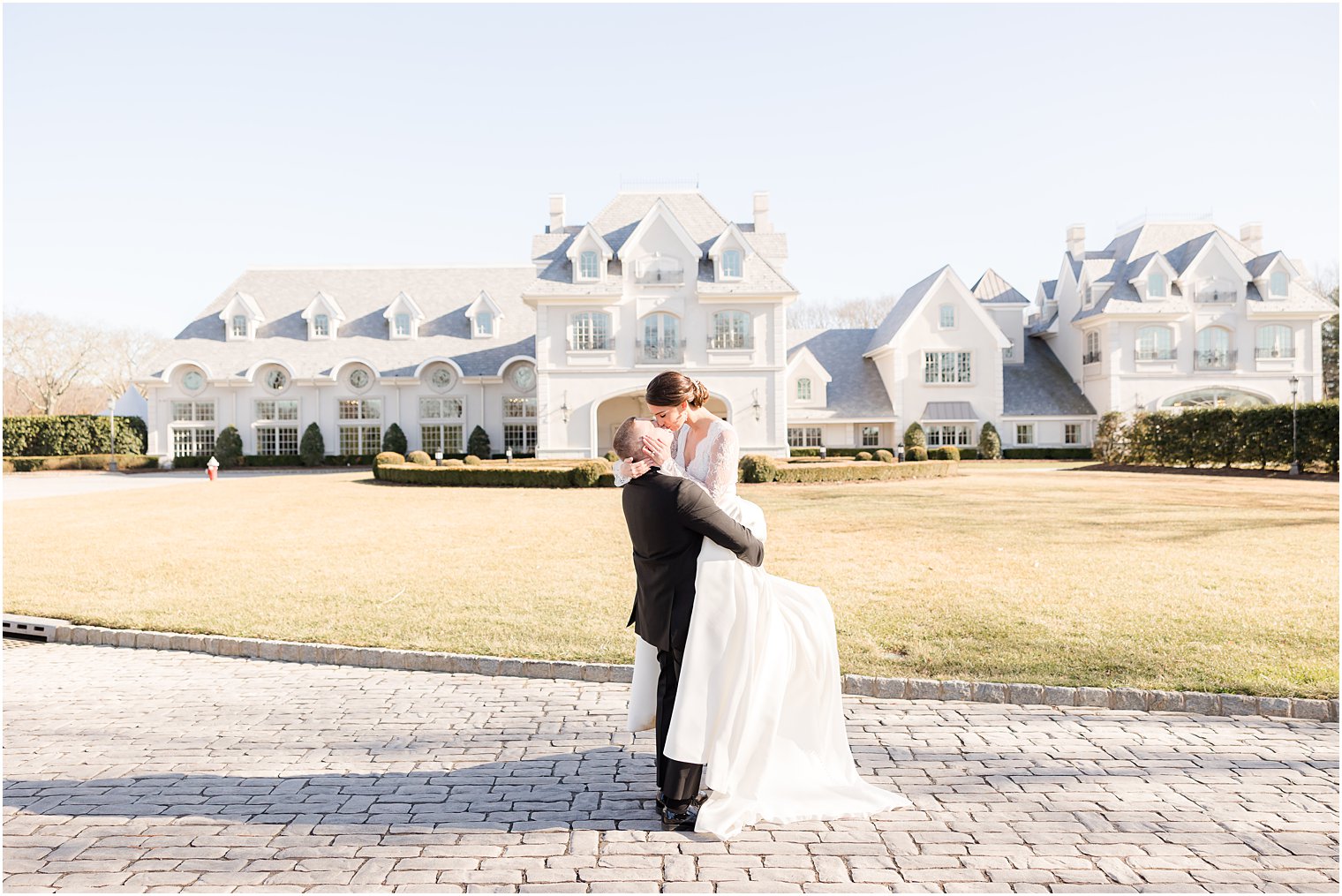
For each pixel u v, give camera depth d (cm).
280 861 344
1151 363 3991
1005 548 1119
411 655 644
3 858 346
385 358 4134
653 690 413
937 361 4078
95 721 524
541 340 3491
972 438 4091
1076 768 440
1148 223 4238
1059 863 338
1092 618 715
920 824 376
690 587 380
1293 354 4000
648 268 3481
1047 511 1570
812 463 2594
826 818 382
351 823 380
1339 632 656
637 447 383
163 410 4069
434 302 4391
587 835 368
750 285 3462
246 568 1034
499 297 4431
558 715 533
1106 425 3616
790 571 951
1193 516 1453
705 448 413
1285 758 451
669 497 374
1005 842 358
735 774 376
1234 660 593
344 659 656
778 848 354
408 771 443
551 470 2320
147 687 597
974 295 4362
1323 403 2477
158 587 908
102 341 6025
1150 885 321
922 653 620
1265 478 2481
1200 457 2942
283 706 553
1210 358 4000
